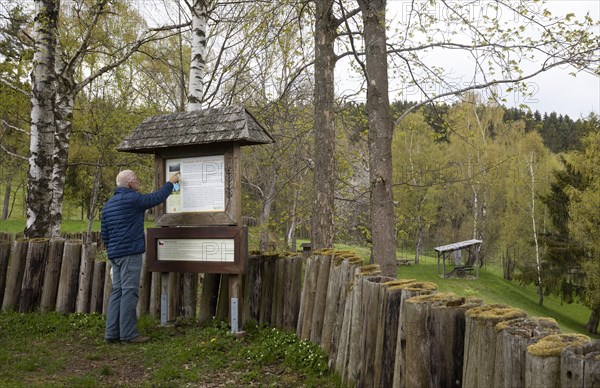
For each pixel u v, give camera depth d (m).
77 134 17.48
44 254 7.56
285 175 15.26
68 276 7.31
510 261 39.72
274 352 5.39
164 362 5.30
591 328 28.83
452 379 3.14
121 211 6.01
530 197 35.31
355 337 4.27
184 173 6.52
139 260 6.13
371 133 8.31
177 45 17.33
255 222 18.33
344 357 4.51
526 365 2.40
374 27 8.23
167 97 17.98
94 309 7.18
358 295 4.33
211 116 6.46
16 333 6.41
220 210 6.27
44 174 8.90
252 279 6.59
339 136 12.59
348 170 13.04
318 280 5.49
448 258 41.38
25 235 8.77
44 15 8.88
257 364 5.18
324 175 9.02
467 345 2.97
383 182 8.27
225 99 13.98
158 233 6.59
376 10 7.86
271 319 6.38
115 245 6.01
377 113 8.26
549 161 36.25
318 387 4.52
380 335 3.85
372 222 8.36
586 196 27.25
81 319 6.90
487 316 2.83
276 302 6.39
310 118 12.90
